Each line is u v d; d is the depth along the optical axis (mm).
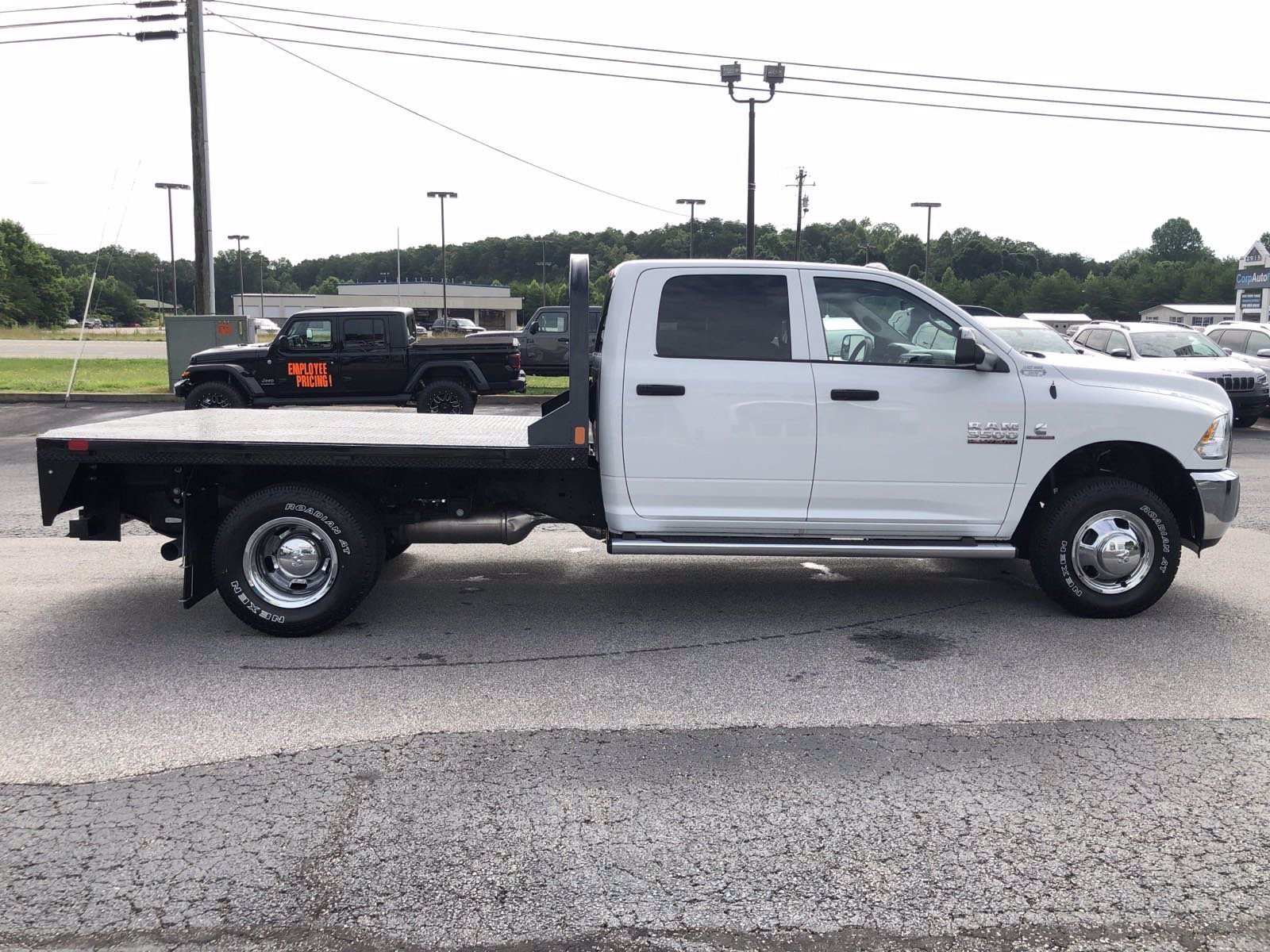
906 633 5805
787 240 93875
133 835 3436
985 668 5195
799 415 5691
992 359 5766
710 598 6559
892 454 5766
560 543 8297
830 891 3115
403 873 3205
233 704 4656
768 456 5727
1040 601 6500
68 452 5500
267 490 5609
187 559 5617
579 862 3281
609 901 3059
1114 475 6168
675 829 3492
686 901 3059
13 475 11531
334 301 100875
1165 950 2840
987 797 3746
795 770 3971
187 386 16375
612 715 4547
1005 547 5938
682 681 5004
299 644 5582
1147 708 4645
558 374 24859
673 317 5738
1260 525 9008
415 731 4355
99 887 3123
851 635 5758
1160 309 66438
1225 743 4238
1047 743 4238
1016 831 3490
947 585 6930
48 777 3889
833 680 5016
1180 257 132125
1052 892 3113
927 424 5762
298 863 3264
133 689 4852
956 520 5898
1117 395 5863
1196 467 5980
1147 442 5883
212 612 6227
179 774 3918
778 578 7125
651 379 5668
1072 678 5051
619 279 5758
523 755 4102
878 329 5824
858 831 3488
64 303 113688
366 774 3916
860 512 5840
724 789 3801
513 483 5953
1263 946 2855
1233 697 4793
